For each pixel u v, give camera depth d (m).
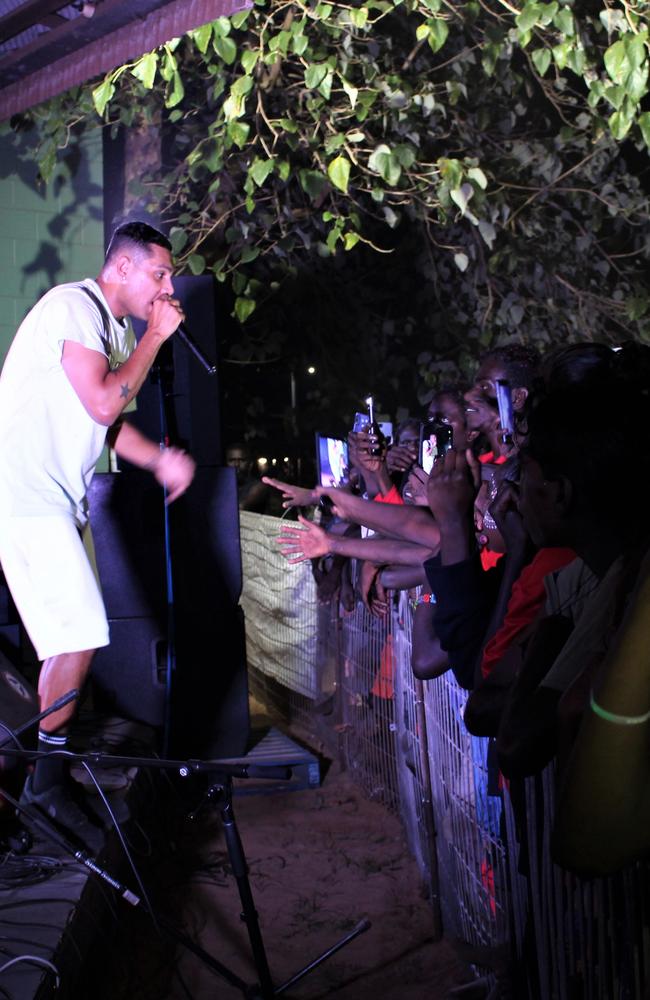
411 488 4.52
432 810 4.07
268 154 7.45
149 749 5.18
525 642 2.19
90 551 4.28
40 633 3.88
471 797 3.40
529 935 2.47
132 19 4.45
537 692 1.81
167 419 5.50
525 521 1.83
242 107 6.49
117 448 4.67
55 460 3.93
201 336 5.68
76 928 3.21
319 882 4.52
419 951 3.87
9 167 7.91
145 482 5.65
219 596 5.74
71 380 3.88
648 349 1.75
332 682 6.43
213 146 7.28
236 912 4.23
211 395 5.71
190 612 5.70
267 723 7.35
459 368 9.92
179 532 5.70
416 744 4.36
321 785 5.88
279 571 7.41
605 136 8.45
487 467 3.18
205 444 5.73
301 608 6.96
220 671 5.75
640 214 9.21
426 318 10.17
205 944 3.97
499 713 2.30
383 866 4.67
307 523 3.62
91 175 8.16
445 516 2.75
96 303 4.05
